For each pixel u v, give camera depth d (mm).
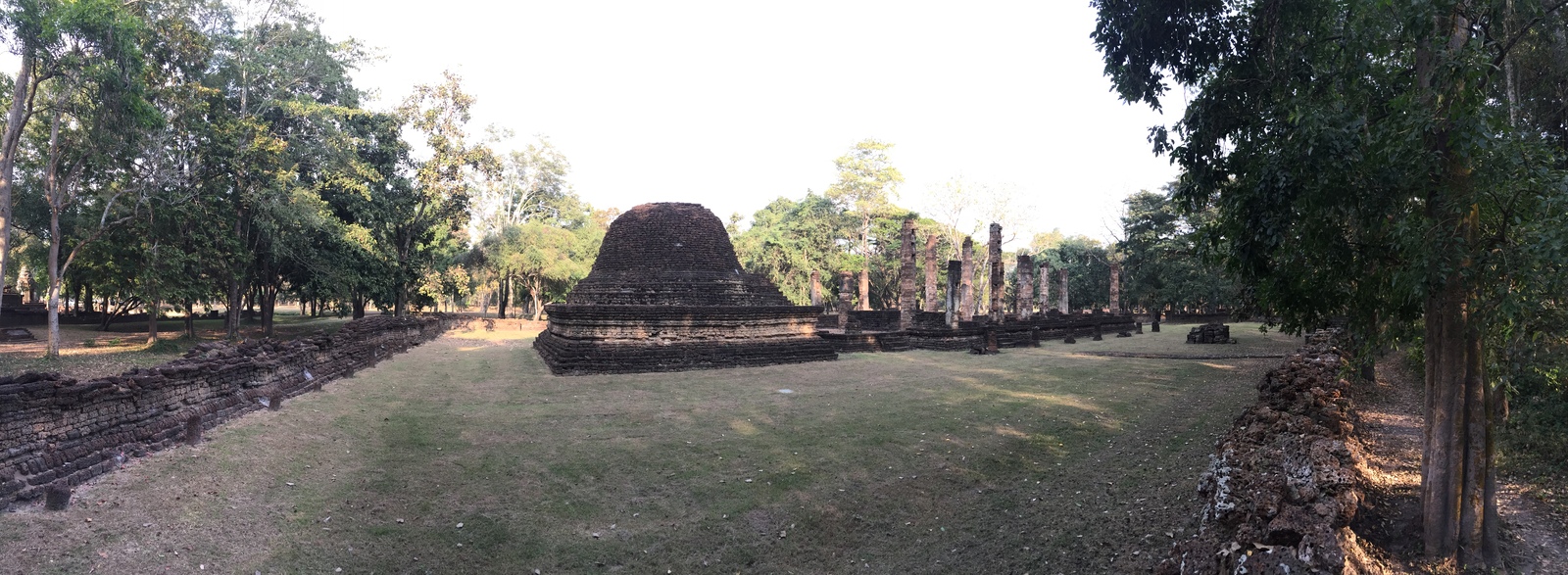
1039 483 9789
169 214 25812
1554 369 8281
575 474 10195
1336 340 15547
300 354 14852
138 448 8742
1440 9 5383
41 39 18766
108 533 6809
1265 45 7594
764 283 28047
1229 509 6254
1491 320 5418
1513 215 5406
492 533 8203
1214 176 7910
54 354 22797
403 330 28875
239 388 11922
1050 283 71625
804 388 18031
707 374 21016
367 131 38000
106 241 25672
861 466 10625
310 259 33469
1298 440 7000
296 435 10867
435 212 39594
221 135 26906
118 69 19719
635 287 25406
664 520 8719
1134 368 21266
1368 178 5863
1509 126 5359
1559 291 5602
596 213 74375
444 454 11047
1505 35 6660
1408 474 8031
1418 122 5227
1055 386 17812
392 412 13820
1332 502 5539
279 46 33406
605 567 7613
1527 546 6059
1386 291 6652
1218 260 8148
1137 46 8344
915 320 41344
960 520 8750
